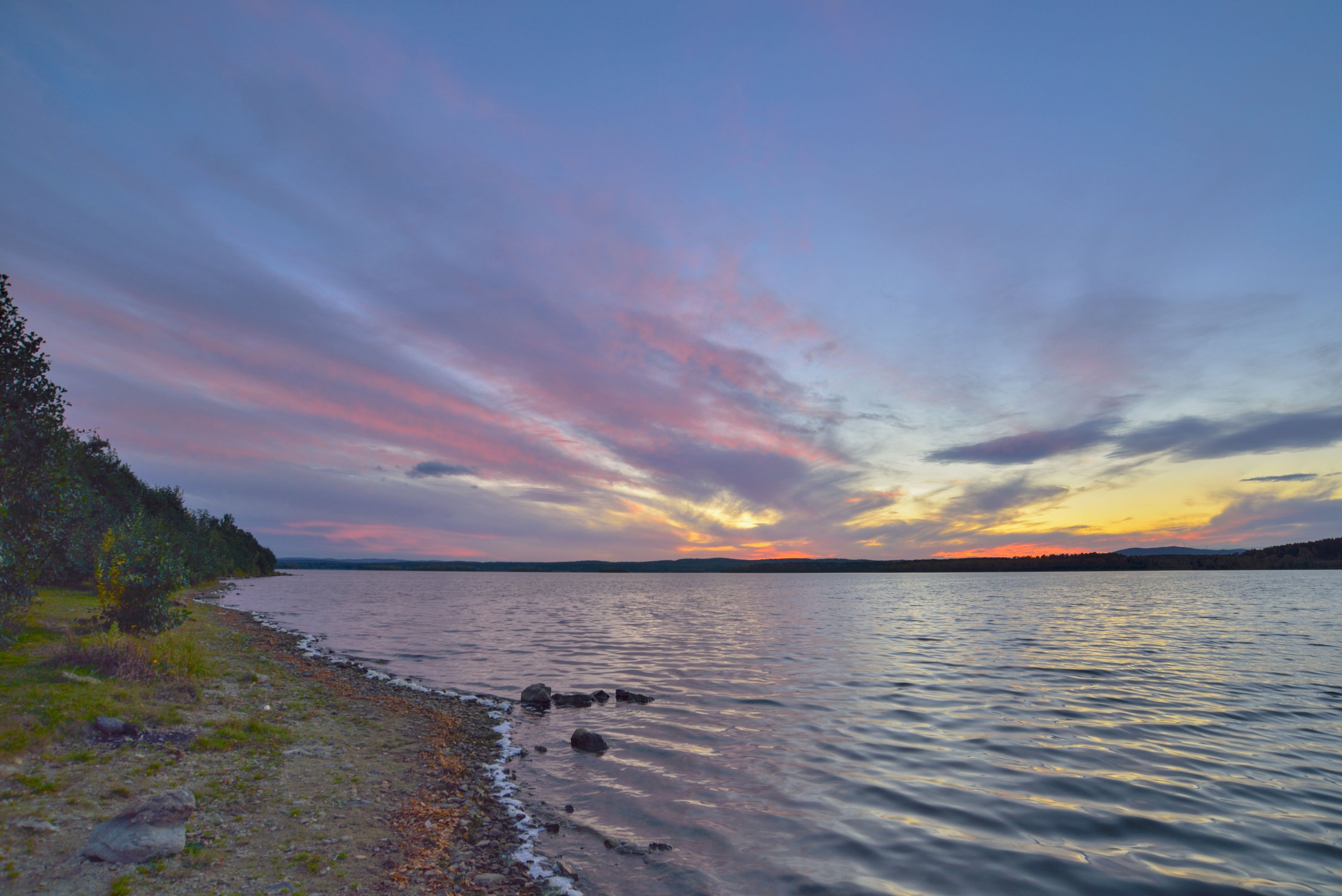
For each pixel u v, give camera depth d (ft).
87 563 100.01
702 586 572.51
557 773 46.75
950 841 34.71
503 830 35.99
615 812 39.32
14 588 53.42
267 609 187.42
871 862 32.24
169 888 23.86
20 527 53.67
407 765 45.52
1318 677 85.25
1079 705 67.82
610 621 184.55
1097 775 45.52
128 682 50.08
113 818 27.02
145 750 37.81
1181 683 80.94
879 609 236.43
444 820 36.22
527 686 81.05
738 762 49.11
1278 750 51.37
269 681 67.31
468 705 68.44
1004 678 85.15
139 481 224.33
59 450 60.18
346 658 98.02
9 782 29.84
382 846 31.24
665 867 31.60
